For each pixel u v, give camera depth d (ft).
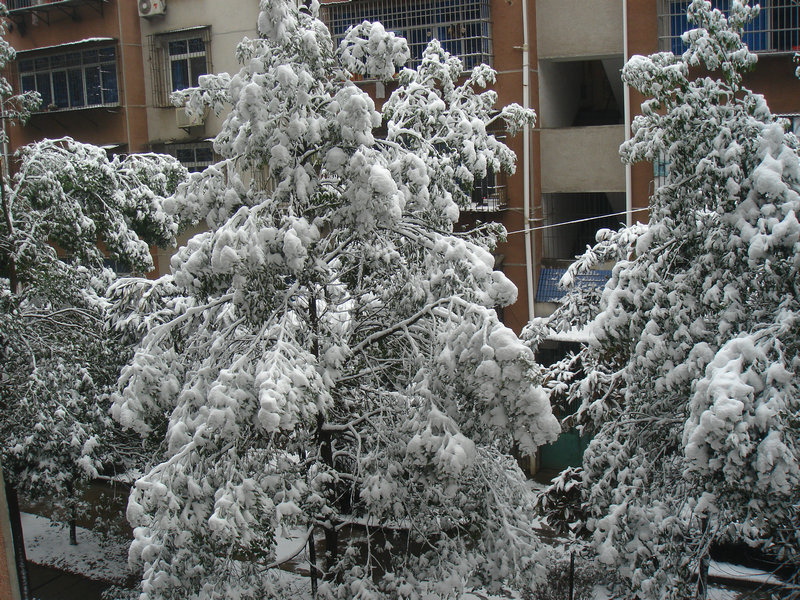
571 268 28.63
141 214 42.57
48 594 37.68
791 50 36.04
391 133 24.50
